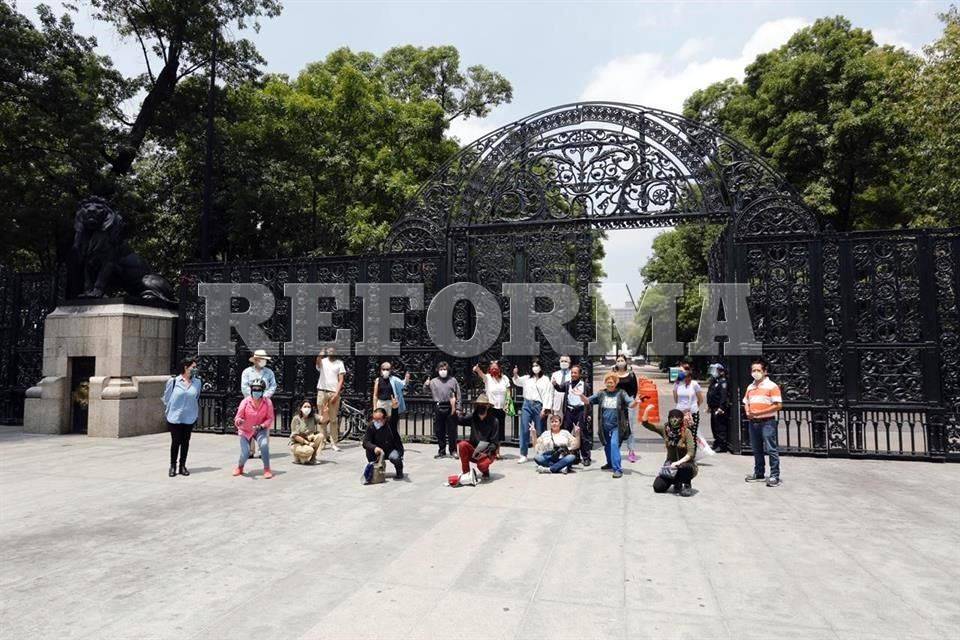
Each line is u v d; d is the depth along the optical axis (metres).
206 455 10.07
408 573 4.43
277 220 21.06
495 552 4.91
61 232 16.69
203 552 4.95
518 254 11.31
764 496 6.99
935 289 9.27
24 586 4.22
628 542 5.19
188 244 21.97
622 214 10.67
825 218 21.05
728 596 3.99
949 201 16.72
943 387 9.19
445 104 30.52
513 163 11.44
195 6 17.45
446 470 8.74
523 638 3.37
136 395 12.45
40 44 15.49
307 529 5.62
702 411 19.00
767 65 25.23
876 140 20.09
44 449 10.69
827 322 9.73
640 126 10.79
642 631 3.46
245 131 20.23
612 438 8.23
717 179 10.45
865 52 23.06
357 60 28.14
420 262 11.73
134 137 17.94
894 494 7.09
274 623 3.58
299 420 9.30
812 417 9.70
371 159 23.53
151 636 3.43
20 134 15.60
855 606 3.84
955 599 3.96
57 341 13.06
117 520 5.97
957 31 16.25
